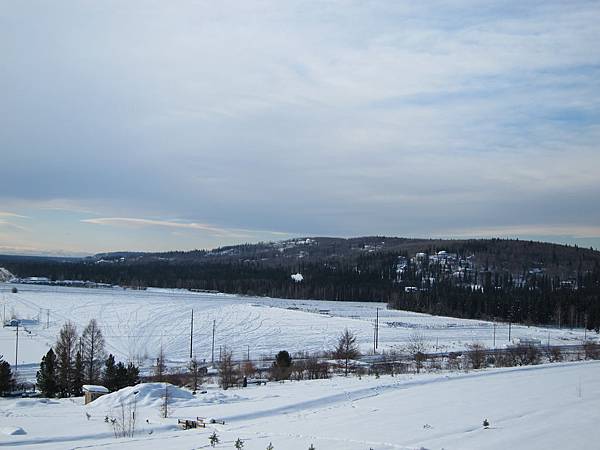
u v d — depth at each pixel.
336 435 17.30
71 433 19.28
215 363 64.62
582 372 35.38
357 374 47.91
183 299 153.38
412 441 16.03
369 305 170.12
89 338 65.56
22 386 48.16
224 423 21.14
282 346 83.00
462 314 144.75
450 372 40.94
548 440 15.65
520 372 35.84
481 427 17.81
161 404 26.94
